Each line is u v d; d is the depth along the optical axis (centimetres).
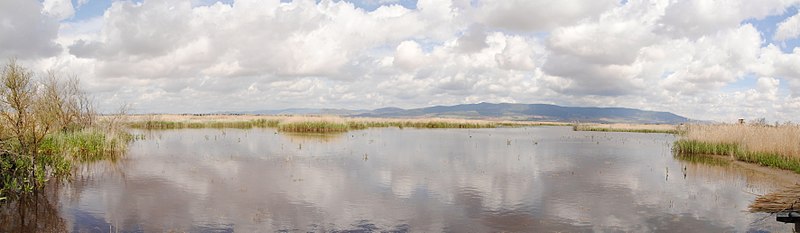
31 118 1466
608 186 1488
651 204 1222
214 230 953
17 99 1419
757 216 1091
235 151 2500
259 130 4834
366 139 3606
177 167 1845
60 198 1234
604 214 1112
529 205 1202
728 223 1032
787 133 2084
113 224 991
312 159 2152
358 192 1352
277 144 2986
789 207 1061
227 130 4794
